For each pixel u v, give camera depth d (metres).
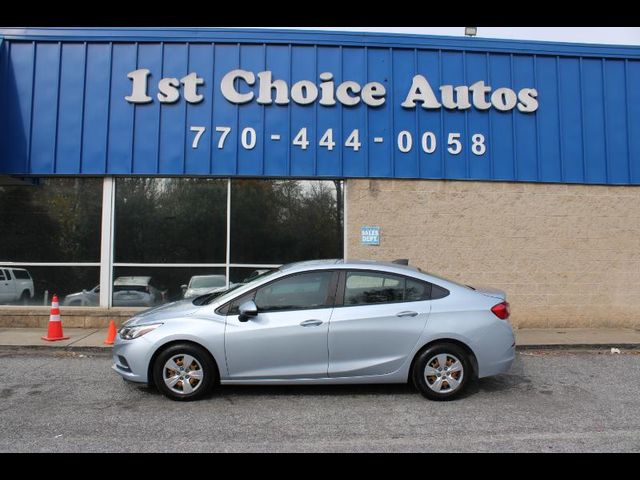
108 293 10.28
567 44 10.88
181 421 5.21
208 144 10.37
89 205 10.46
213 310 5.90
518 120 10.74
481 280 10.52
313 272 6.02
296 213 10.54
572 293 10.61
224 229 10.46
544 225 10.65
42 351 8.38
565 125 10.80
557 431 4.98
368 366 5.80
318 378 5.80
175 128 10.38
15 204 10.48
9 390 6.28
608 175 10.80
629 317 10.66
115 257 10.36
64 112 10.33
